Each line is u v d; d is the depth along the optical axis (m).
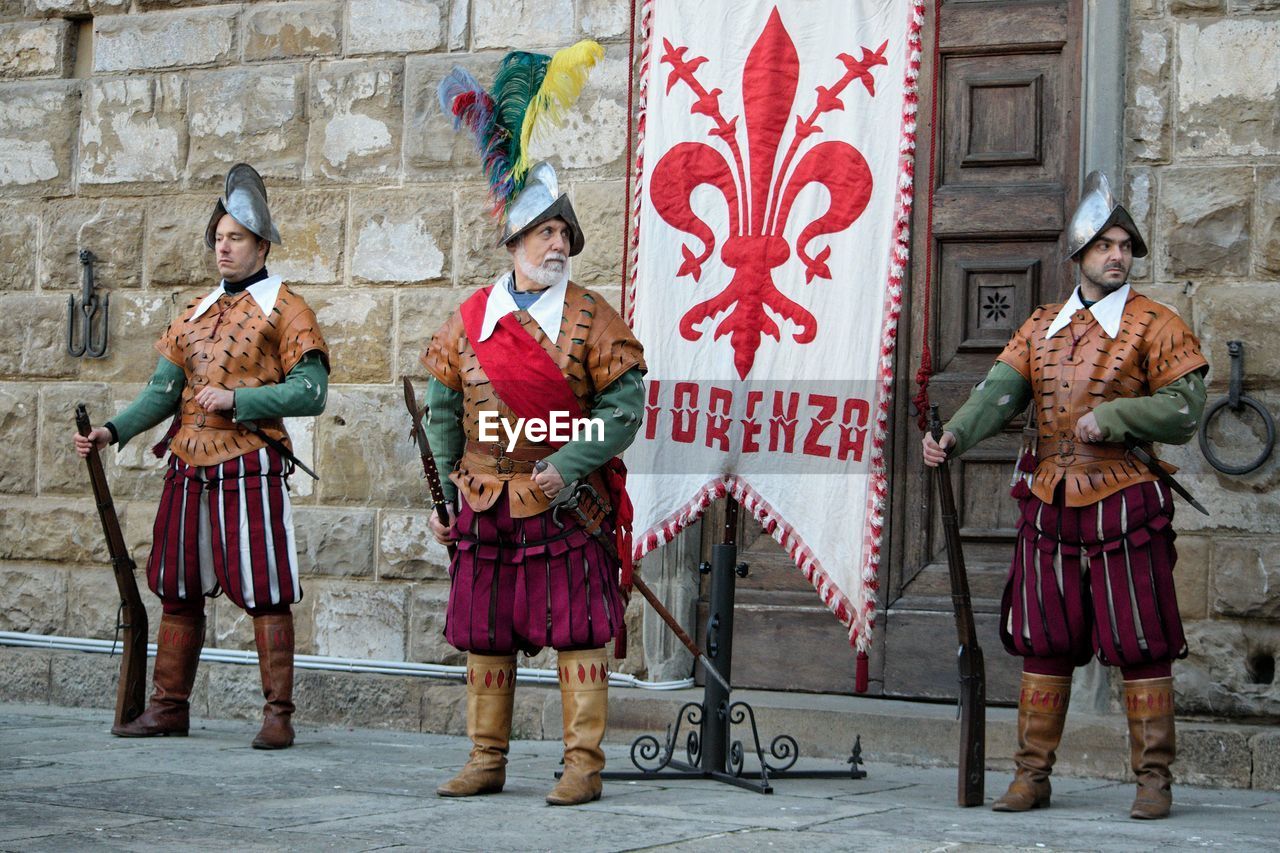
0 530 8.95
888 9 6.45
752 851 4.65
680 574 7.66
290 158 8.53
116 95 8.89
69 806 5.33
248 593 7.02
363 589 8.22
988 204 7.43
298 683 8.20
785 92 6.54
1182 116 6.92
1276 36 6.81
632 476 6.59
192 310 7.25
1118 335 5.76
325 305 8.41
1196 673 6.75
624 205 7.65
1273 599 6.65
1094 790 6.35
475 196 8.19
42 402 8.93
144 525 8.67
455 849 4.63
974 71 7.51
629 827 5.06
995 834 5.08
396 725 8.00
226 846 4.62
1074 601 5.74
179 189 8.77
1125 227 5.80
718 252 6.58
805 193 6.49
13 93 9.08
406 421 8.21
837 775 6.39
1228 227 6.83
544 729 7.62
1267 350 6.74
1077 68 7.34
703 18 6.66
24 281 9.02
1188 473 6.82
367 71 8.41
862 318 6.40
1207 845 4.94
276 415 6.95
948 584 7.45
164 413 7.35
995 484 7.42
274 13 8.61
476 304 5.88
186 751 6.88
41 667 8.75
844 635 7.55
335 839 4.76
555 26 8.06
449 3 8.28
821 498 6.41
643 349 6.36
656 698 7.43
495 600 5.72
